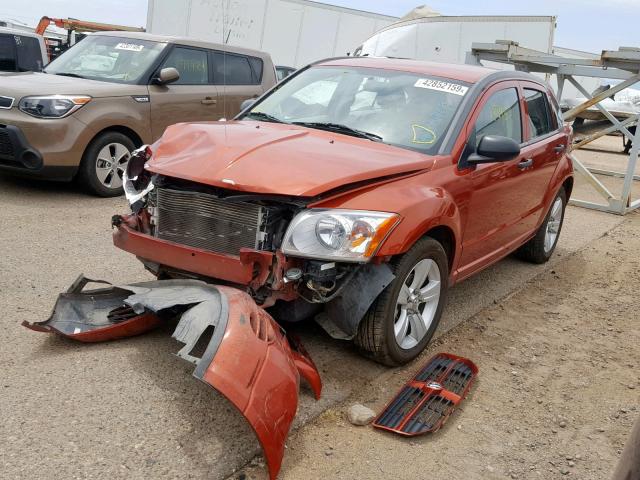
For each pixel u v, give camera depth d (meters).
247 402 2.71
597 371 4.30
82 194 7.53
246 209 3.45
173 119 8.12
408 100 4.59
